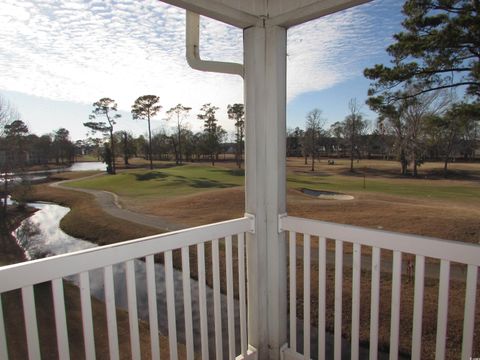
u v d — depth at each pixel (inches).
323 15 60.1
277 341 72.4
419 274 50.0
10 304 170.7
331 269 234.5
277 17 64.5
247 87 68.2
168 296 55.9
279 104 67.8
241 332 70.9
